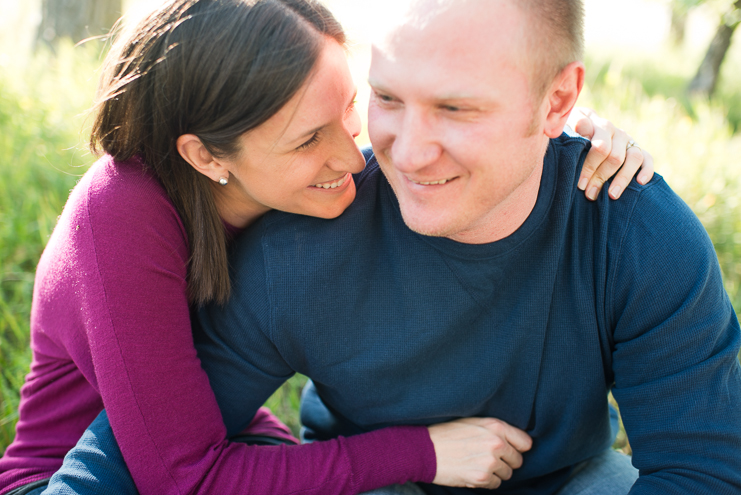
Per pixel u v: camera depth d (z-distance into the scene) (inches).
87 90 158.1
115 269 46.9
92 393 56.3
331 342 51.8
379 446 52.9
